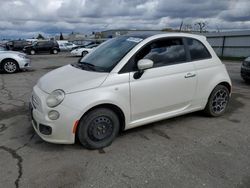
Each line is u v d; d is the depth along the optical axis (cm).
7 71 1066
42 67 1348
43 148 327
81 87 302
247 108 512
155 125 408
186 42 395
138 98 340
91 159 301
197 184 252
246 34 2302
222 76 435
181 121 428
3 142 345
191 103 406
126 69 330
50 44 2884
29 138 358
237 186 249
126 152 318
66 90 298
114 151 321
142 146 335
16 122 423
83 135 312
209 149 327
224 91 448
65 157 304
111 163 292
